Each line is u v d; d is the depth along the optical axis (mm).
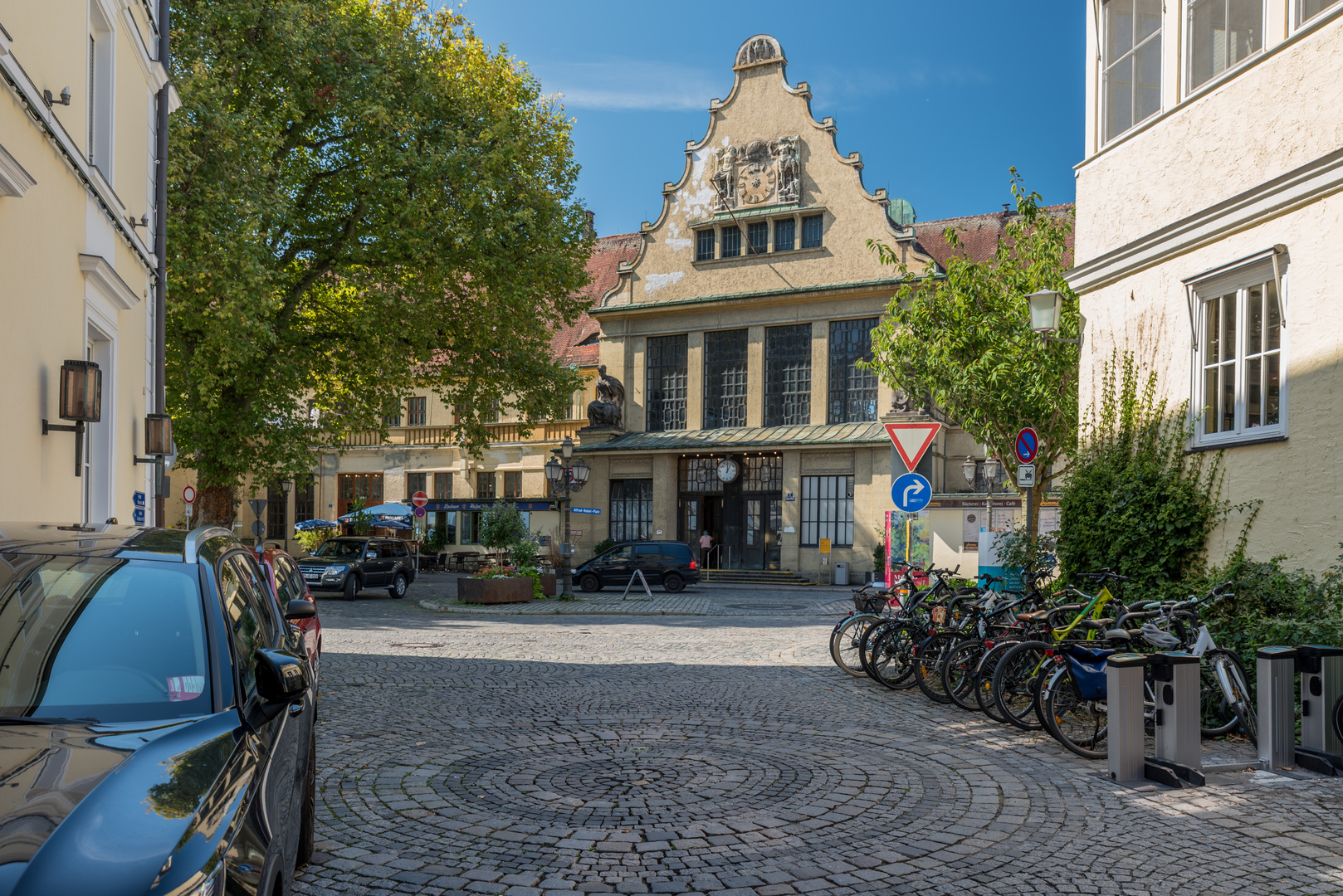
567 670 12266
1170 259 10672
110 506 11719
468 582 23469
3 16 8172
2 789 2520
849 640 11875
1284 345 9016
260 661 3314
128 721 3055
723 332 36688
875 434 32562
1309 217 8766
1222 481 9758
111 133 11656
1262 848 5352
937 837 5547
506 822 5797
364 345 25422
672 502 36344
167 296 19656
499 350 26641
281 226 24531
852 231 34344
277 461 24375
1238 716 7793
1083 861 5145
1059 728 7633
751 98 36219
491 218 24766
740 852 5277
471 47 26594
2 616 3373
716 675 11867
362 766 7203
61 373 9453
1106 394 11688
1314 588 8250
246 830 2680
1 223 8102
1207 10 10383
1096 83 12234
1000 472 30875
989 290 18125
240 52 21781
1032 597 9656
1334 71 8688
